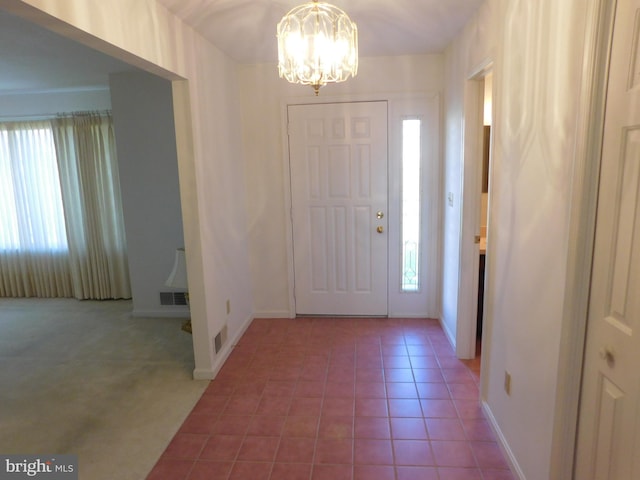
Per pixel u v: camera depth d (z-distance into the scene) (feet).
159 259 14.06
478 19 8.45
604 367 4.52
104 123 15.26
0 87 14.70
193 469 7.15
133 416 8.69
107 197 15.64
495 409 7.76
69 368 10.82
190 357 11.29
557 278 5.27
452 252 11.30
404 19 9.05
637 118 3.93
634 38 3.95
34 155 16.11
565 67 5.03
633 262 4.03
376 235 13.08
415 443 7.64
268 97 12.62
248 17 8.40
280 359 10.96
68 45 9.86
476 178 10.00
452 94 10.94
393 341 11.81
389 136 12.50
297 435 7.95
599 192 4.55
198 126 9.49
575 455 5.15
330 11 6.61
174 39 8.25
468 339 10.68
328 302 13.62
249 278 13.48
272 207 13.20
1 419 8.68
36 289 16.90
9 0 4.49
